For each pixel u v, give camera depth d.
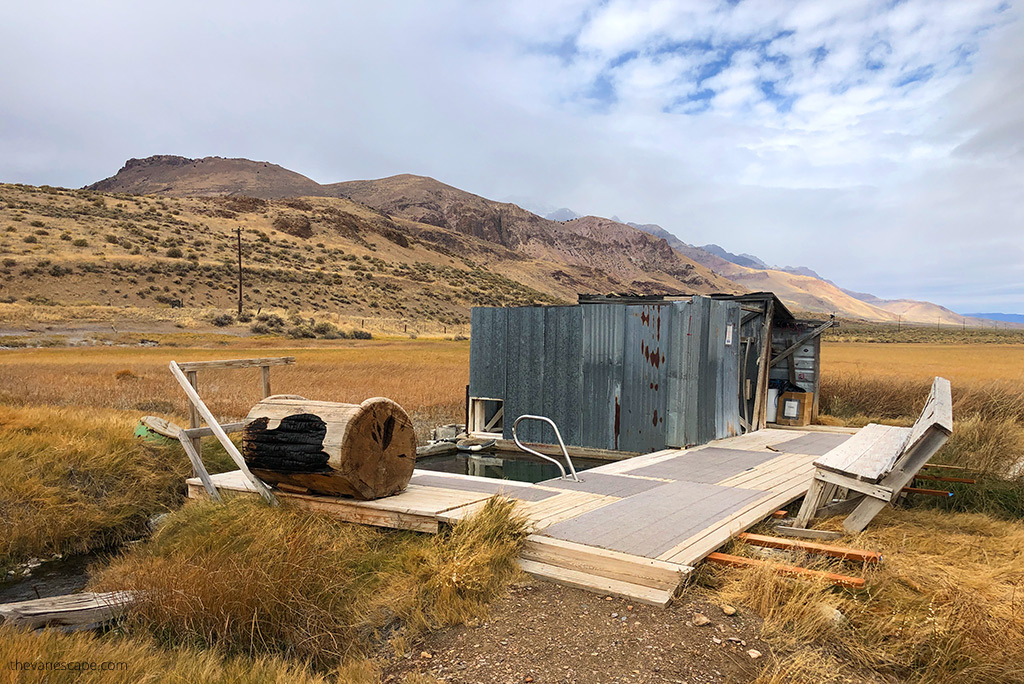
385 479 6.32
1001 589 4.46
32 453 8.14
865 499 5.49
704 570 4.58
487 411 12.30
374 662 3.75
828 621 3.80
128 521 7.75
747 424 12.01
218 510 6.41
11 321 46.50
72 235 73.88
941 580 4.48
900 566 4.70
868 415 14.61
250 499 6.71
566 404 10.90
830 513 6.03
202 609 4.27
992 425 9.91
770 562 4.52
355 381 21.25
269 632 4.22
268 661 3.85
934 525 6.14
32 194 91.62
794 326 13.95
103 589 5.35
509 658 3.64
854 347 69.50
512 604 4.30
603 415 10.51
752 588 4.25
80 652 3.75
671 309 9.81
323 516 6.22
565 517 5.64
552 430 11.09
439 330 80.00
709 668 3.42
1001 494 7.25
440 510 5.67
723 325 10.78
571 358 10.84
